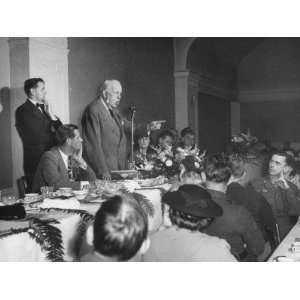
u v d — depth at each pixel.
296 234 2.38
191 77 9.62
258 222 3.10
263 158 3.48
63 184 4.32
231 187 3.18
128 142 7.04
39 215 2.74
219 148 11.70
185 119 9.41
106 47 6.47
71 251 2.70
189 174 3.64
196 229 1.91
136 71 7.60
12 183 4.44
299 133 12.83
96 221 1.27
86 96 5.89
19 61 4.63
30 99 4.67
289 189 3.26
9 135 4.43
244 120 13.25
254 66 13.27
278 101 13.05
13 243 2.21
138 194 3.75
